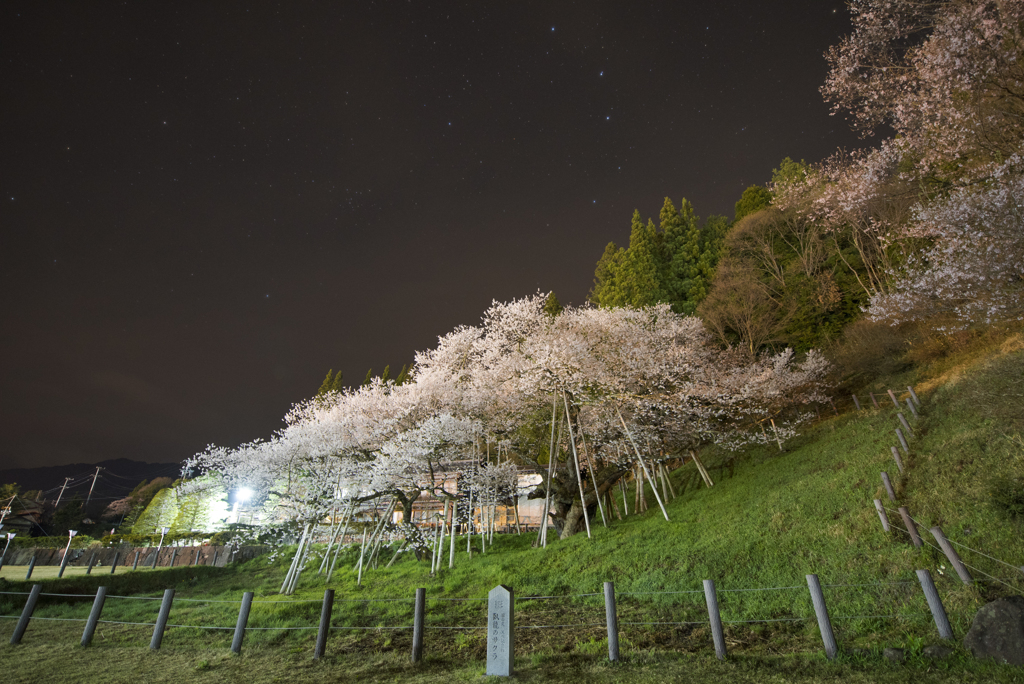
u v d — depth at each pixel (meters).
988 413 12.98
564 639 10.42
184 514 37.91
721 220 47.88
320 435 21.22
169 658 9.98
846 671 7.07
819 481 15.32
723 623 10.30
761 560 12.29
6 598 14.69
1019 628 6.48
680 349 22.73
